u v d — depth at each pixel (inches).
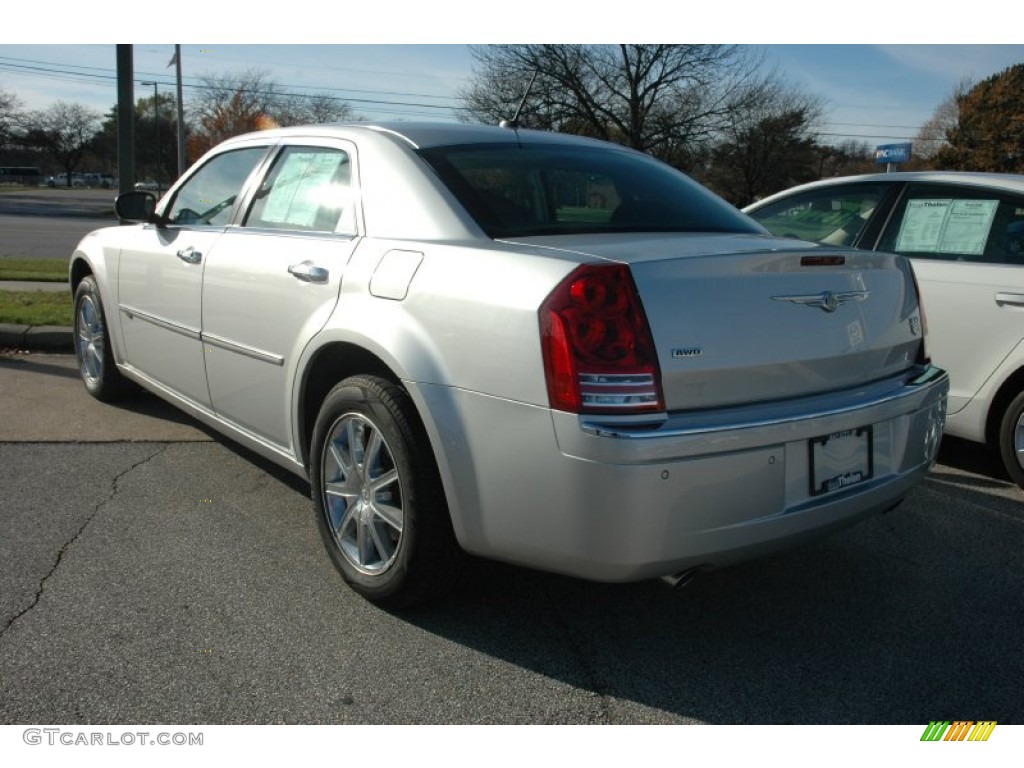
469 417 100.4
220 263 147.9
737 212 140.6
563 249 102.0
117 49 358.9
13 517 143.3
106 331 201.0
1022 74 2092.8
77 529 139.3
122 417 202.4
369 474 116.0
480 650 108.8
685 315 94.7
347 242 124.3
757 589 129.0
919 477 120.0
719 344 96.2
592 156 139.6
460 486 102.3
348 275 119.8
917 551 144.7
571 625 116.0
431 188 119.0
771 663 108.5
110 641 107.1
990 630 118.3
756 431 95.1
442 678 102.5
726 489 94.3
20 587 119.6
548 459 93.4
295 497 156.3
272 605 117.6
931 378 120.9
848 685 104.2
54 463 169.9
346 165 133.0
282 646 107.7
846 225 207.3
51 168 3718.0
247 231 147.4
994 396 176.4
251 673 101.7
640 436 89.4
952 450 206.2
